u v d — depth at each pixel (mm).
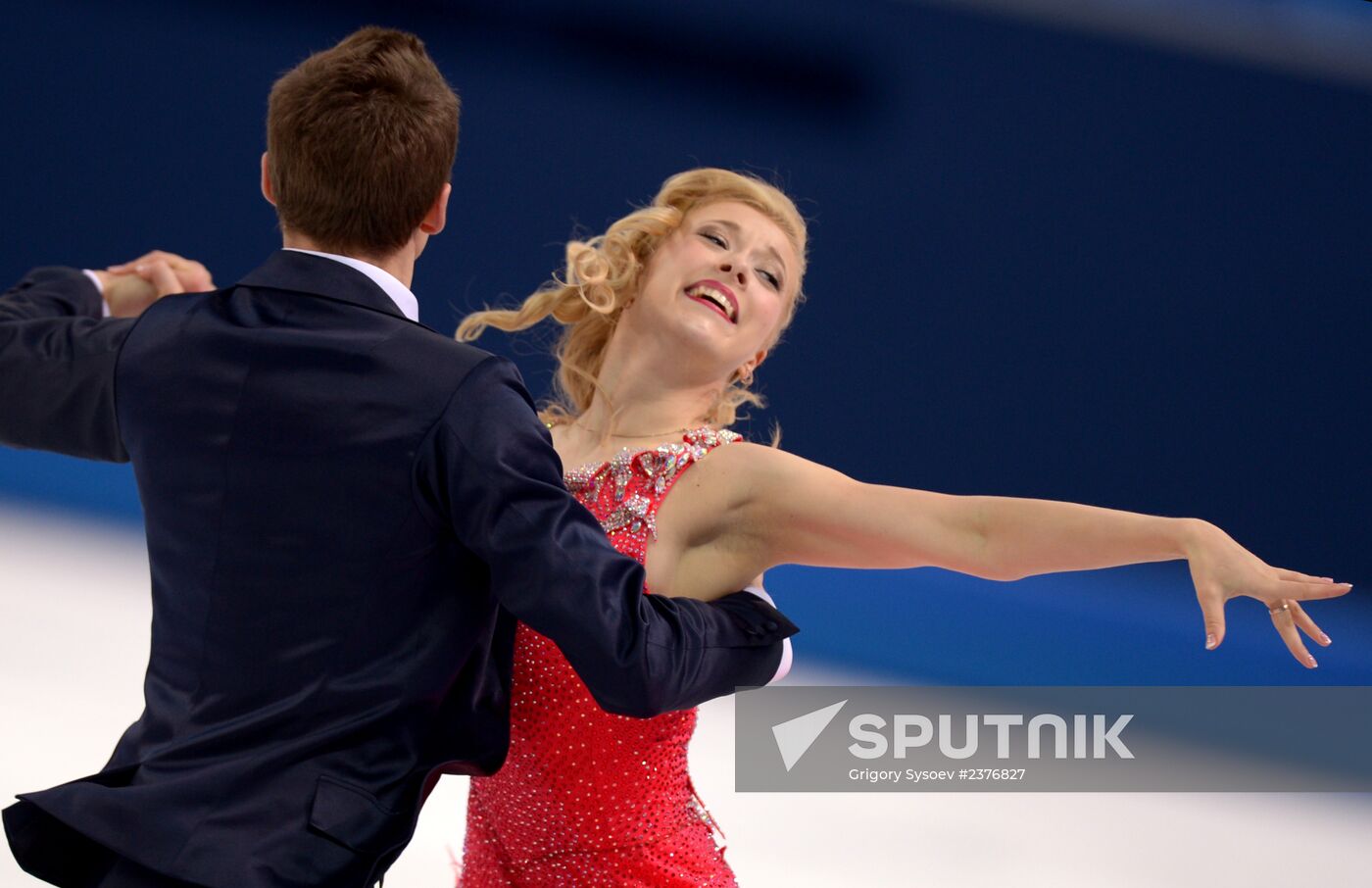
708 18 23781
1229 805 13758
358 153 5645
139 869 5199
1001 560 6301
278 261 5750
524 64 23828
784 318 8148
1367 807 14117
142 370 5680
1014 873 11281
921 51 23531
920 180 23578
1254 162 23016
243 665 5340
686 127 23953
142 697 12289
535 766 6859
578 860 6961
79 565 16078
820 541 6809
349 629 5312
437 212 6012
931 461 23531
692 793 7211
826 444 23469
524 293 23828
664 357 7469
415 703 5371
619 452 7227
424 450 5289
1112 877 11453
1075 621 20578
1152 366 23234
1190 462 23172
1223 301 23141
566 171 23922
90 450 5957
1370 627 21484
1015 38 23344
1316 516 23016
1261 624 21406
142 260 7062
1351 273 23000
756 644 6008
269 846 5109
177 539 5516
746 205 7766
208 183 23578
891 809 12484
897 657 17844
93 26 23422
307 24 23641
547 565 5168
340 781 5234
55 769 10586
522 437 5340
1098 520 6035
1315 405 23016
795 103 23797
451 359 5422
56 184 23562
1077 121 23297
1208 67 23078
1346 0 23203
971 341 23438
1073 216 23312
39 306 6598
